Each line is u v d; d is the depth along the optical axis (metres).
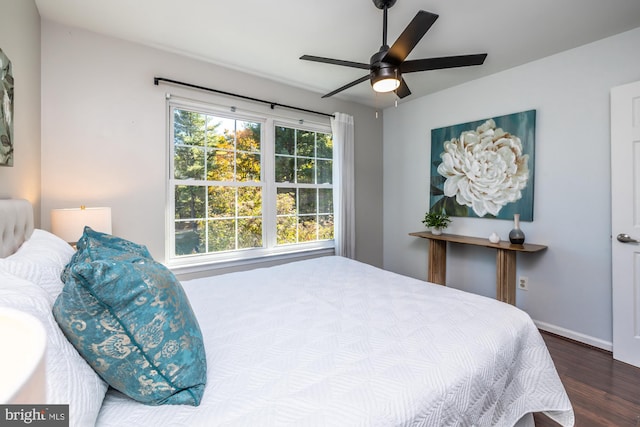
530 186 2.68
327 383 0.88
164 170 2.53
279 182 3.29
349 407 0.79
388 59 1.82
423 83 3.17
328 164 3.70
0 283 0.68
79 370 0.67
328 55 2.58
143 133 2.44
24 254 1.01
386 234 4.11
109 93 2.29
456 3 1.87
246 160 3.06
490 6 1.90
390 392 0.85
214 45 2.43
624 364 2.11
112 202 2.32
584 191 2.39
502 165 2.87
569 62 2.45
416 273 3.77
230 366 0.96
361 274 2.06
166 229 2.59
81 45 2.19
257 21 2.10
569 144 2.46
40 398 0.32
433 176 3.49
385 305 1.49
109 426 0.70
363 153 3.91
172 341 0.78
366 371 0.94
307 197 3.52
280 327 1.25
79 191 2.20
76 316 0.68
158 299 0.77
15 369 0.34
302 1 1.88
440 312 1.39
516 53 2.50
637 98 2.05
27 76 1.75
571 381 1.91
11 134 1.41
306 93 3.37
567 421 1.31
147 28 2.20
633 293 2.10
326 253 3.65
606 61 2.27
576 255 2.45
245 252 3.05
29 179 1.81
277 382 0.88
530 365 1.29
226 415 0.74
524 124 2.70
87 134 2.22
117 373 0.73
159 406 0.77
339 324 1.28
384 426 0.76
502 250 2.62
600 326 2.34
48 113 2.08
